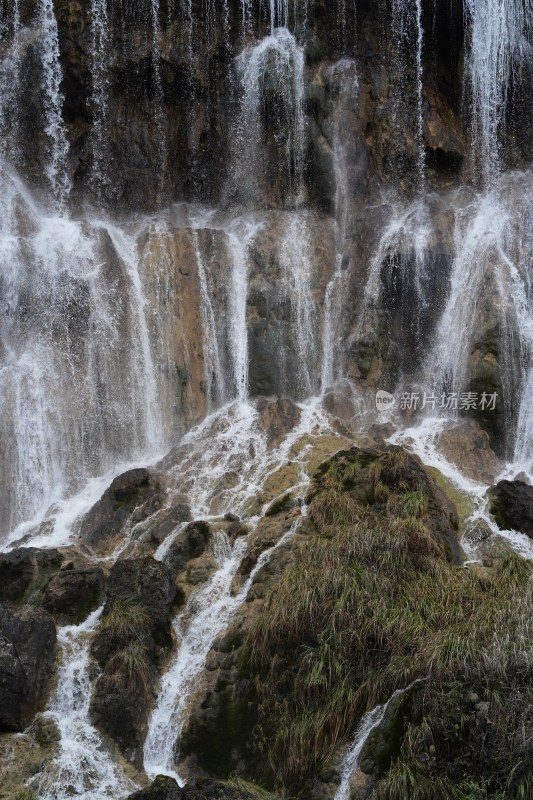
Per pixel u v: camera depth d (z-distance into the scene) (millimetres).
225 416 15078
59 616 11461
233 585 11570
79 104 17219
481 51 18031
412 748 8852
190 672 10820
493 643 9312
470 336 15383
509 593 10445
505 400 14938
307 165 16984
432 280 16047
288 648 10281
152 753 10352
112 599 11336
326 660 9867
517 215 16641
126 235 16656
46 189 16938
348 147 17016
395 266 16000
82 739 10180
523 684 9031
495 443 14836
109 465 14914
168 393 15344
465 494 13055
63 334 15266
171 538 12359
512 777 8445
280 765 9602
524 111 18125
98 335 15359
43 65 17031
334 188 16844
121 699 10359
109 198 17234
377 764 8992
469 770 8680
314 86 17047
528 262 16031
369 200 17125
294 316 15773
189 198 17438
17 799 9195
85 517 13492
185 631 11297
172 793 8797
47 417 14844
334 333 16047
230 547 12148
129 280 15797
